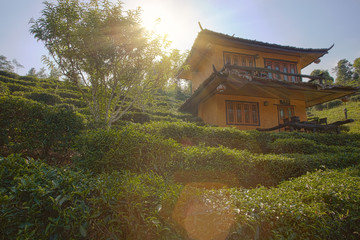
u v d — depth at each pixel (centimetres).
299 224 234
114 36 746
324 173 401
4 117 479
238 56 1550
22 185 189
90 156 367
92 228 195
